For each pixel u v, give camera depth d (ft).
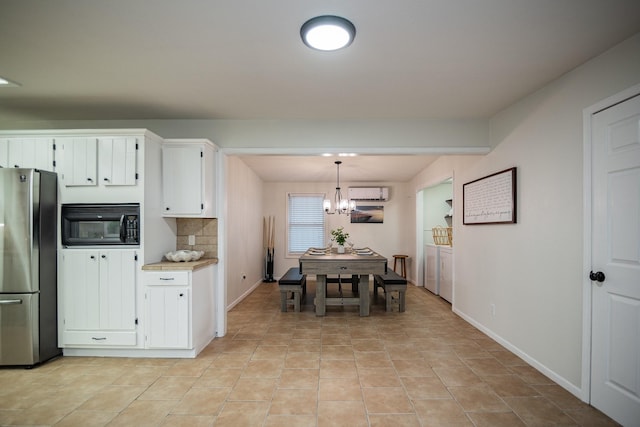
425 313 13.96
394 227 22.77
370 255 14.74
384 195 22.43
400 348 9.91
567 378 7.35
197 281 9.45
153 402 6.87
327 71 7.49
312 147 11.03
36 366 8.59
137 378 7.95
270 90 8.59
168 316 9.07
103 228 9.25
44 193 8.74
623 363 6.03
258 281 21.12
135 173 9.12
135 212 9.09
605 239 6.41
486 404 6.78
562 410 6.56
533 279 8.54
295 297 14.16
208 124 11.12
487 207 10.87
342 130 11.04
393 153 11.07
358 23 5.60
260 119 11.05
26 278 8.42
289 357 9.25
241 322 12.69
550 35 5.95
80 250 9.05
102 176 9.14
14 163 9.20
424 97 9.05
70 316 9.08
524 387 7.48
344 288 19.38
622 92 6.04
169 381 7.80
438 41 6.18
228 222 14.47
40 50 6.54
